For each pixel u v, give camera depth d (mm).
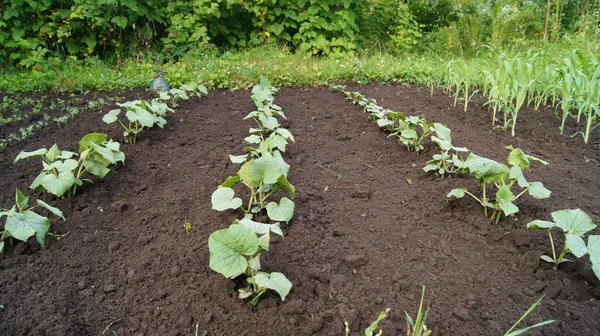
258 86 4918
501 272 2441
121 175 3426
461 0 9797
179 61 7086
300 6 7523
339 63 6703
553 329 2068
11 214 2521
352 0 7816
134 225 2840
